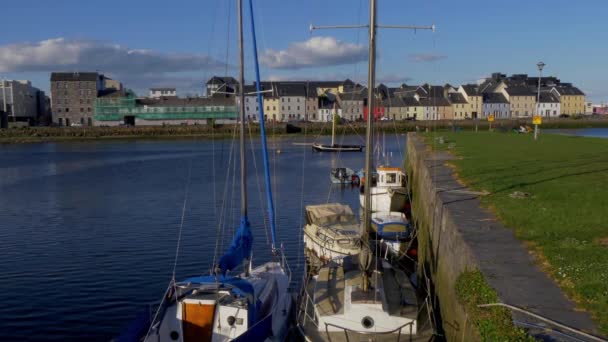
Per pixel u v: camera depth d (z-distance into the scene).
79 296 21.27
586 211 17.27
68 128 137.50
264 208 39.94
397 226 26.02
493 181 24.30
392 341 13.75
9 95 163.50
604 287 10.83
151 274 23.95
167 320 13.71
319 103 161.88
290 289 19.09
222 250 27.88
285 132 133.00
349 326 14.10
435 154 37.84
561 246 13.73
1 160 81.56
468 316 11.46
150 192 48.47
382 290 14.84
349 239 23.34
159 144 115.00
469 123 132.38
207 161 77.75
